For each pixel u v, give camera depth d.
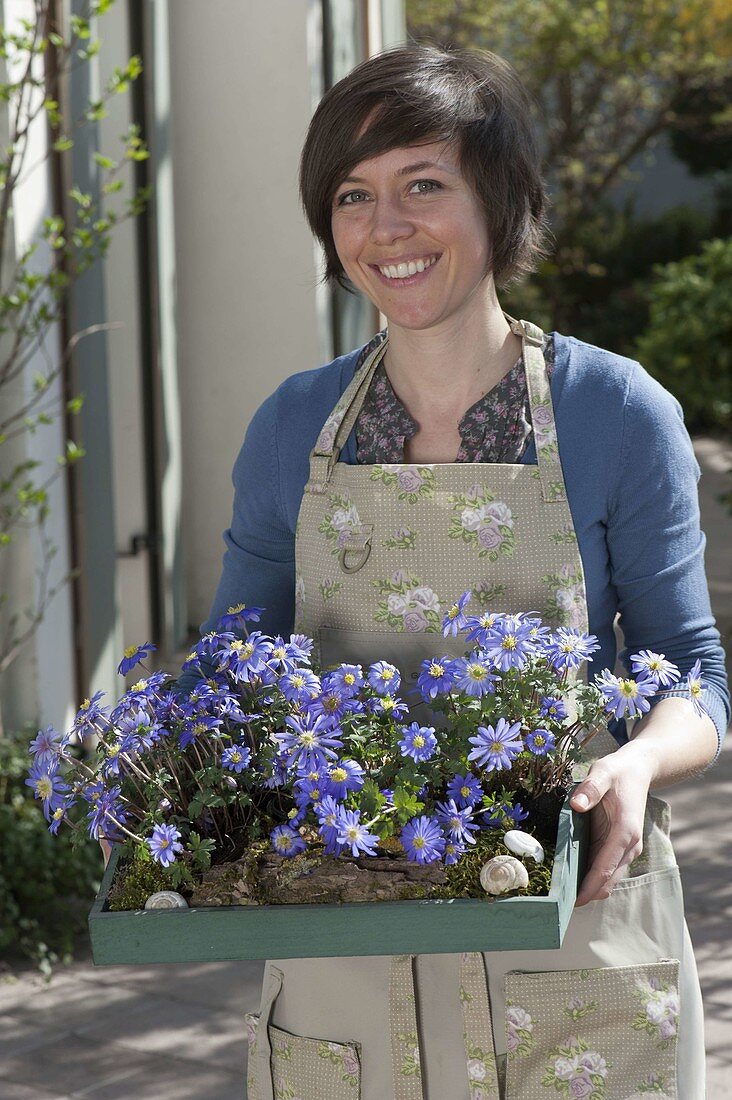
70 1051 3.31
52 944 3.79
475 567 1.62
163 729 1.55
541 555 1.61
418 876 1.42
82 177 4.51
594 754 1.62
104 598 4.71
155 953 1.42
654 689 1.48
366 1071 1.62
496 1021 1.58
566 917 1.40
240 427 6.54
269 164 6.25
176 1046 3.32
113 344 5.86
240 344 6.46
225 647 1.69
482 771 1.55
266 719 1.58
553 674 1.54
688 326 11.53
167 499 6.03
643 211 19.34
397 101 1.55
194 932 1.42
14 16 4.15
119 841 1.55
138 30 5.64
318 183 1.63
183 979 3.68
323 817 1.39
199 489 6.66
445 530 1.63
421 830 1.39
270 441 1.76
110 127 5.67
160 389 5.93
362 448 1.70
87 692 4.59
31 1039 3.37
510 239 1.62
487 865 1.40
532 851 1.41
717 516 9.77
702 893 4.07
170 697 1.60
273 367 6.44
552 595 1.61
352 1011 1.62
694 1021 1.65
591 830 1.56
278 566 1.83
